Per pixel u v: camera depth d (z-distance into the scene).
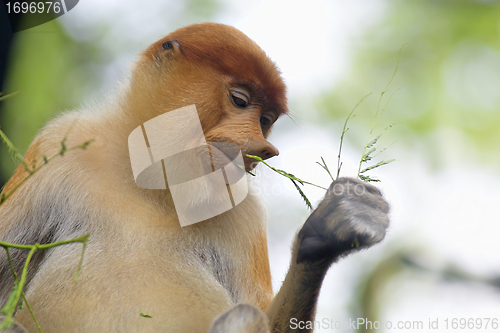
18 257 8.70
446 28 23.14
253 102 9.48
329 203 7.76
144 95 9.22
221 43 9.51
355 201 7.66
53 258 8.30
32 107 15.08
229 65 9.33
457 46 23.00
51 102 15.52
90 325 7.71
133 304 7.87
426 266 20.73
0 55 14.59
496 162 21.89
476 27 23.08
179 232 8.77
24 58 15.24
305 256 7.76
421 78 22.41
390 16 23.05
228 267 9.33
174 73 9.30
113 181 8.73
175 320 7.95
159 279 8.16
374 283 20.23
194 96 9.14
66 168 8.73
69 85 16.28
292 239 8.34
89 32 17.53
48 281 8.03
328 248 7.61
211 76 9.29
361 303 19.80
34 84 15.34
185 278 8.41
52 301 7.86
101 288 7.91
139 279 8.06
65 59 16.34
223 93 9.27
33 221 8.76
